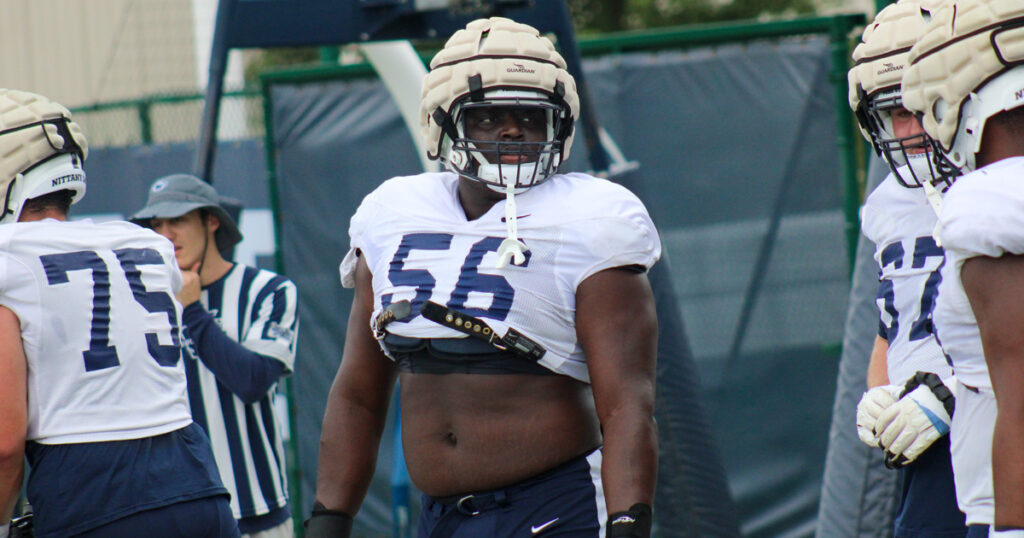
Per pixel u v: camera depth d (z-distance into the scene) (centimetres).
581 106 1585
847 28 1781
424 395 814
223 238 1351
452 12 1595
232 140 2670
